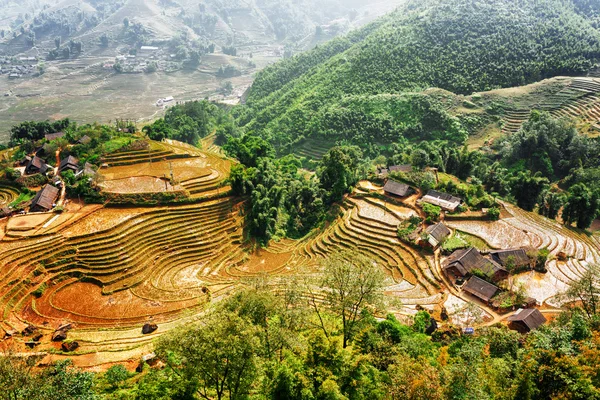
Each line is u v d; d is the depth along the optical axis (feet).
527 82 458.91
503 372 106.93
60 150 316.19
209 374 92.58
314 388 99.86
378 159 378.73
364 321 139.03
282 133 486.38
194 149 357.41
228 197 273.54
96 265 206.49
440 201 262.67
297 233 284.00
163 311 182.39
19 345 156.04
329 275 138.41
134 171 292.20
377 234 246.68
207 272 221.46
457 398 92.07
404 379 96.78
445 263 212.64
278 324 115.34
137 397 105.81
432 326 164.45
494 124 420.36
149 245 227.81
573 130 357.20
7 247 205.67
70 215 235.20
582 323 120.47
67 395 86.69
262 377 102.32
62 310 180.75
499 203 270.87
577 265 213.46
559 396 95.50
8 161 305.73
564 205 267.18
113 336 163.73
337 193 291.79
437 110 425.28
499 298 185.26
